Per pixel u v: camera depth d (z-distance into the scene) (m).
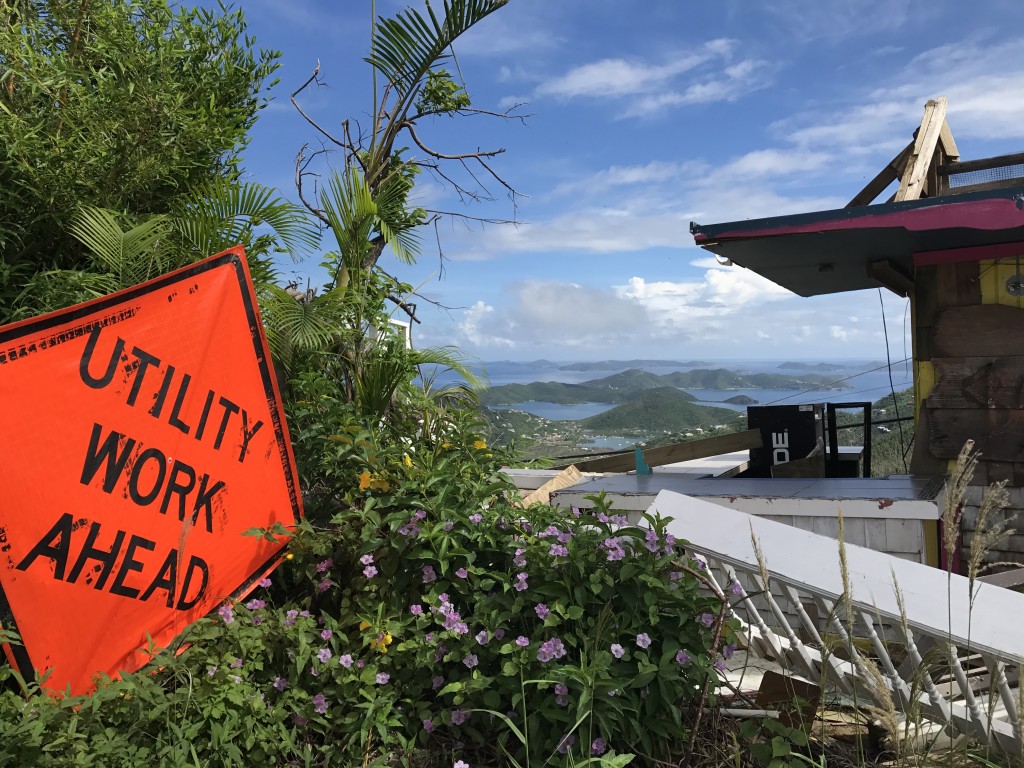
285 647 3.14
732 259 6.35
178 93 5.02
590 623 2.92
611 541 3.07
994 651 2.61
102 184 4.58
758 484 5.50
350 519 3.69
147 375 3.09
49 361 2.76
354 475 4.21
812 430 6.83
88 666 2.83
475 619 3.08
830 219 4.94
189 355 3.28
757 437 7.00
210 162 5.41
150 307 3.13
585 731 2.71
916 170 5.50
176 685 2.94
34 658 2.66
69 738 2.32
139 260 4.40
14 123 4.11
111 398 2.95
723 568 3.49
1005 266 5.47
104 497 2.91
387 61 6.35
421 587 3.42
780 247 5.79
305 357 5.31
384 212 6.61
